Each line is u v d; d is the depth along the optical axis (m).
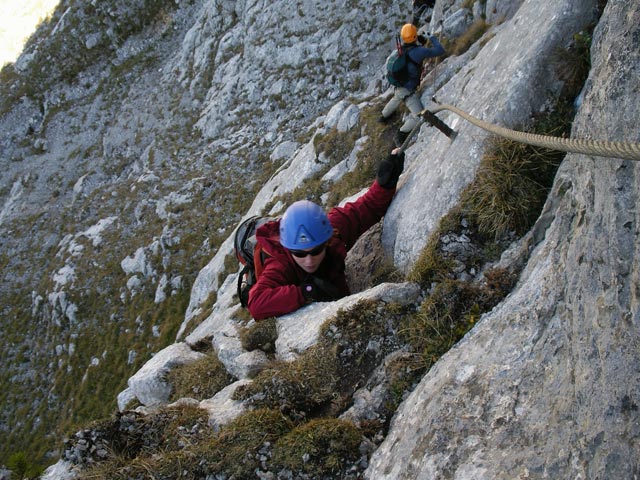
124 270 25.16
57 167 35.72
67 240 29.36
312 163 15.62
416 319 4.49
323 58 25.50
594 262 2.79
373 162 12.38
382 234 6.24
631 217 2.52
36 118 38.72
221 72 30.91
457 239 4.87
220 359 6.02
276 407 4.34
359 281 6.15
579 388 2.62
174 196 26.52
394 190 6.42
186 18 38.25
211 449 3.88
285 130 25.59
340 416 4.22
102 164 33.94
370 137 12.99
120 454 4.14
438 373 3.87
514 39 5.84
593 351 2.60
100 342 23.58
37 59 39.91
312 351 4.61
